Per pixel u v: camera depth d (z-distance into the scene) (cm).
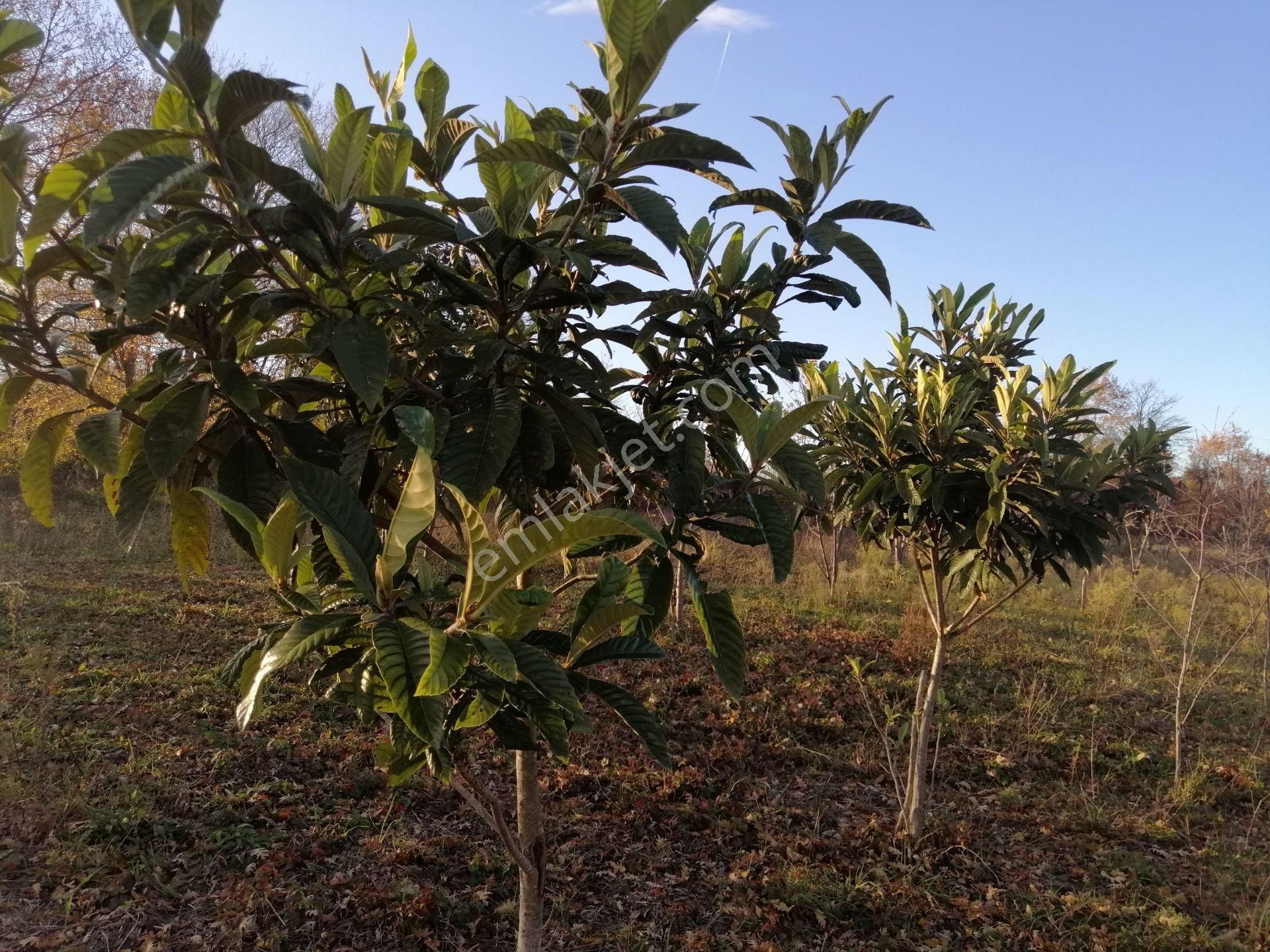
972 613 436
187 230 146
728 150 153
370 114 143
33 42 147
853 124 207
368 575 121
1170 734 614
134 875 350
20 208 143
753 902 364
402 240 175
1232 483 682
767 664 710
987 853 422
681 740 543
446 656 109
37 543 965
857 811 464
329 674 137
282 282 164
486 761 488
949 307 490
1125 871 411
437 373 184
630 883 379
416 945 325
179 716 509
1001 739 579
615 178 170
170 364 163
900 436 408
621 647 160
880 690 659
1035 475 379
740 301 223
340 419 206
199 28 130
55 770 419
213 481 213
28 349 149
